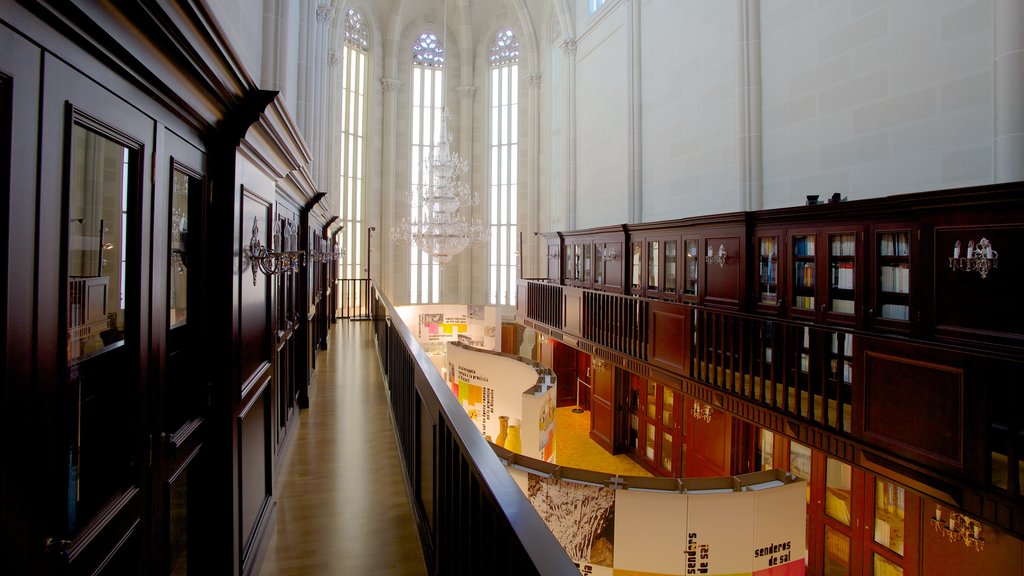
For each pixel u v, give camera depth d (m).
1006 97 4.80
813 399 5.43
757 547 3.78
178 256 2.19
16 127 1.10
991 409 3.82
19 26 1.09
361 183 19.09
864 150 6.50
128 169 1.65
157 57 1.65
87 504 1.47
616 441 12.66
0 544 1.06
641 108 11.82
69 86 1.29
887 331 5.38
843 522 6.56
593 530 3.80
